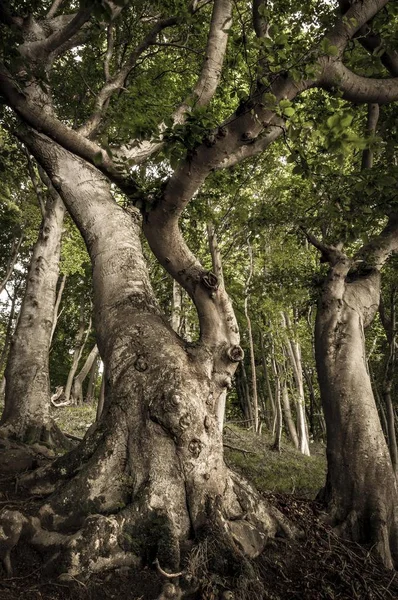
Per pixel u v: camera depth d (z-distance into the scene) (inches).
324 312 342.6
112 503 195.0
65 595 162.2
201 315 243.6
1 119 274.2
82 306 1087.0
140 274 257.1
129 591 170.4
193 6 388.2
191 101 205.3
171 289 846.5
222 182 442.6
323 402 320.2
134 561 179.0
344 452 296.8
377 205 308.3
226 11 331.6
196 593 176.2
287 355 952.9
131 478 200.8
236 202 507.5
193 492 199.9
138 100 380.5
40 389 395.9
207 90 321.7
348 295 348.8
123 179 230.2
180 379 213.2
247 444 695.7
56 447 374.0
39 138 283.3
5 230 799.7
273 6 347.9
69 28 268.4
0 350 1111.6
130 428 208.8
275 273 488.1
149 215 236.4
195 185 222.4
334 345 328.5
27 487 208.8
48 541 177.8
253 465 556.1
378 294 363.6
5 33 221.5
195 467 202.1
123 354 223.9
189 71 518.9
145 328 231.1
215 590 177.0
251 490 227.6
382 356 968.9
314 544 233.1
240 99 210.1
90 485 195.9
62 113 528.7
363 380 316.5
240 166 523.8
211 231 438.6
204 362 229.1
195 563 181.9
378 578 229.3
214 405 224.1
